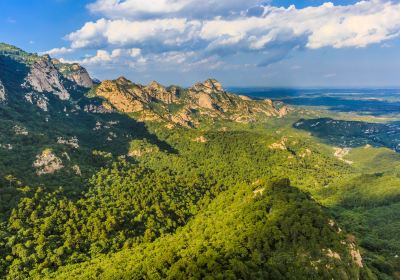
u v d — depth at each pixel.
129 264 134.12
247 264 117.12
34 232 159.75
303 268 120.69
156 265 124.12
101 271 134.12
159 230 182.00
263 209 149.50
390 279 159.25
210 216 180.38
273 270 116.69
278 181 170.88
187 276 112.31
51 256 148.75
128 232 176.00
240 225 144.00
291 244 128.12
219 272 110.00
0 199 172.75
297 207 145.38
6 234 154.62
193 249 132.12
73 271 136.62
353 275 127.00
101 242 163.62
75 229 168.62
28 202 175.88
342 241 134.62
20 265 141.62
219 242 134.88
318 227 135.00
